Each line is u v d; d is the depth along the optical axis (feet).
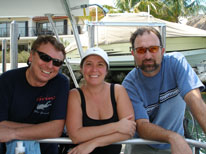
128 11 59.31
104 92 6.41
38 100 6.31
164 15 57.57
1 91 6.16
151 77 6.80
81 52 11.46
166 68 6.80
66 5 9.86
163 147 7.41
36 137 5.80
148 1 55.21
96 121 6.16
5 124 6.04
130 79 7.25
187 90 6.03
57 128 6.10
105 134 5.78
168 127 7.29
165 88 6.80
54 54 6.01
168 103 6.94
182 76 6.31
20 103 6.23
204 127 5.34
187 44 33.60
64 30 75.92
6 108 6.16
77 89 6.57
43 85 6.30
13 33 9.18
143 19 24.26
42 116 6.50
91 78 6.17
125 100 6.43
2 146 6.48
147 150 7.70
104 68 6.26
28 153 5.65
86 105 6.26
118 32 27.04
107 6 59.36
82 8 10.71
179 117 7.25
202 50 33.76
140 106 6.66
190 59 35.29
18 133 5.67
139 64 6.79
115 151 6.44
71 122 6.10
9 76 6.30
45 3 10.35
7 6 11.01
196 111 5.59
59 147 7.28
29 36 76.84
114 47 29.32
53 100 6.41
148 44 6.51
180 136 5.40
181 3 57.11
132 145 7.91
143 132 6.12
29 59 6.36
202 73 35.76
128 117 6.15
